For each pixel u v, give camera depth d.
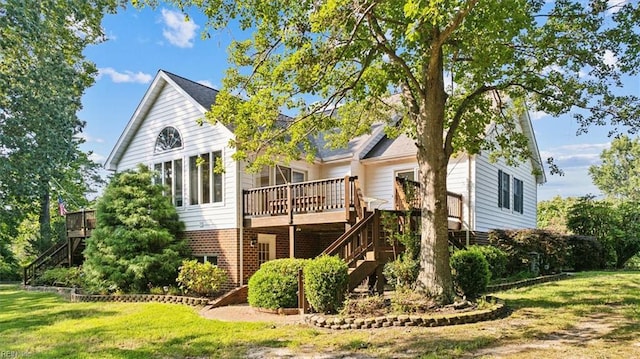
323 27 7.84
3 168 18.03
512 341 6.79
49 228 25.64
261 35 9.95
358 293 10.54
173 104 16.28
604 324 7.79
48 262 19.16
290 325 8.63
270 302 10.36
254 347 7.05
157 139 16.77
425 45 9.23
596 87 10.59
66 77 19.91
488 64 9.60
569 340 6.75
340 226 14.54
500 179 18.17
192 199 15.59
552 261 16.97
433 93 9.69
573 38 10.18
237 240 14.23
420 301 9.06
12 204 21.52
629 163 48.50
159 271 13.77
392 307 8.99
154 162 16.78
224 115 10.24
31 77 18.14
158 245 14.33
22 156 19.00
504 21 8.24
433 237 9.50
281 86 9.29
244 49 10.21
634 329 7.32
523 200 20.81
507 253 15.79
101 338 7.98
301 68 8.79
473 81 11.44
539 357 5.86
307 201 13.04
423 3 6.22
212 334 8.05
